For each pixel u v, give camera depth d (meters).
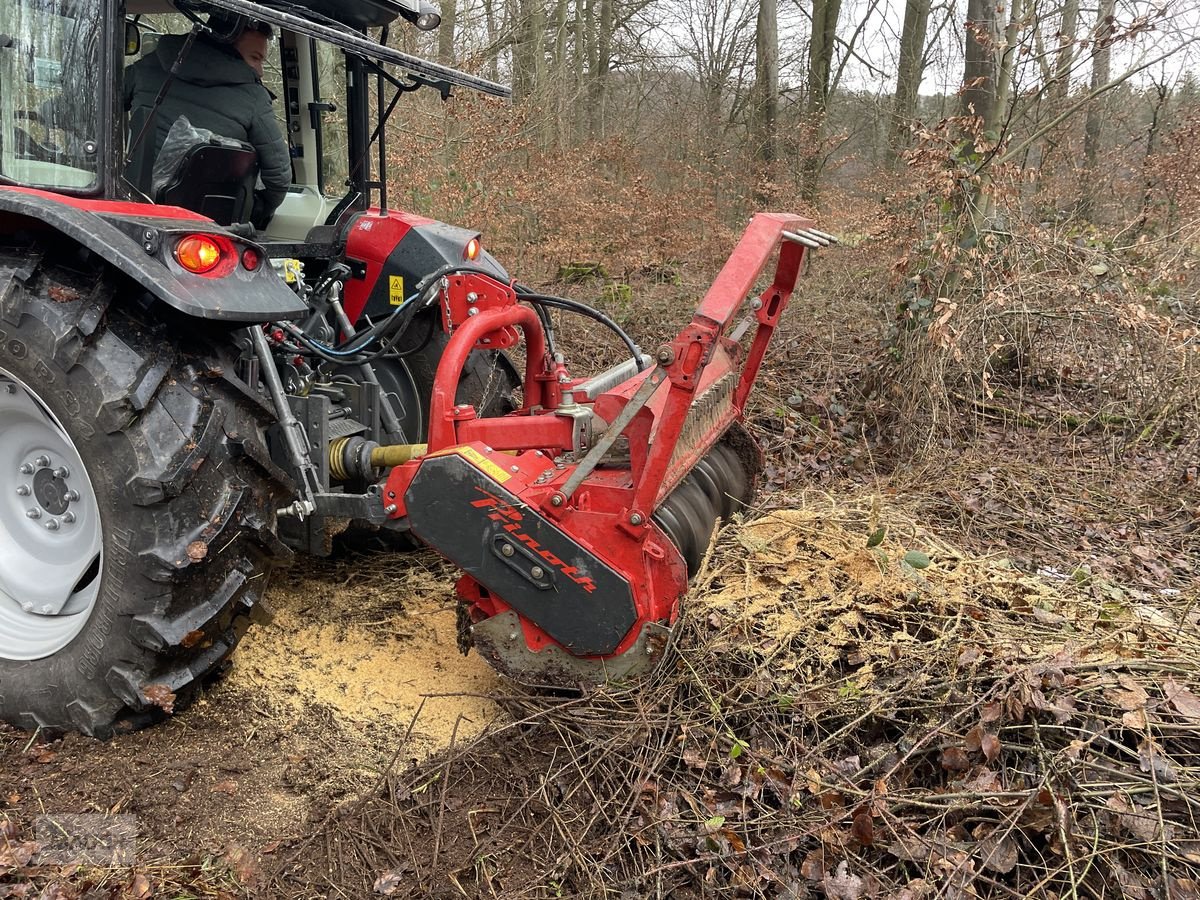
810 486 4.23
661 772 2.26
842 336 6.51
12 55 2.41
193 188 2.87
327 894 1.95
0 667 2.53
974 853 1.93
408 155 8.15
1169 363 5.01
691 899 1.95
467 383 3.65
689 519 2.73
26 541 2.65
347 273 3.46
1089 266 5.12
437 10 3.44
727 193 10.71
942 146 5.01
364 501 2.59
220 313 2.22
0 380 2.46
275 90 3.49
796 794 2.11
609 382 2.95
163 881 1.96
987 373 5.16
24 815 2.14
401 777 2.29
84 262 2.38
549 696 2.56
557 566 2.35
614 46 16.73
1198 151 7.79
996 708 2.15
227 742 2.43
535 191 8.66
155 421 2.25
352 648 2.92
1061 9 5.63
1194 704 2.20
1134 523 4.02
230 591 2.38
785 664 2.45
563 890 1.96
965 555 3.12
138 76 2.80
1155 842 1.90
